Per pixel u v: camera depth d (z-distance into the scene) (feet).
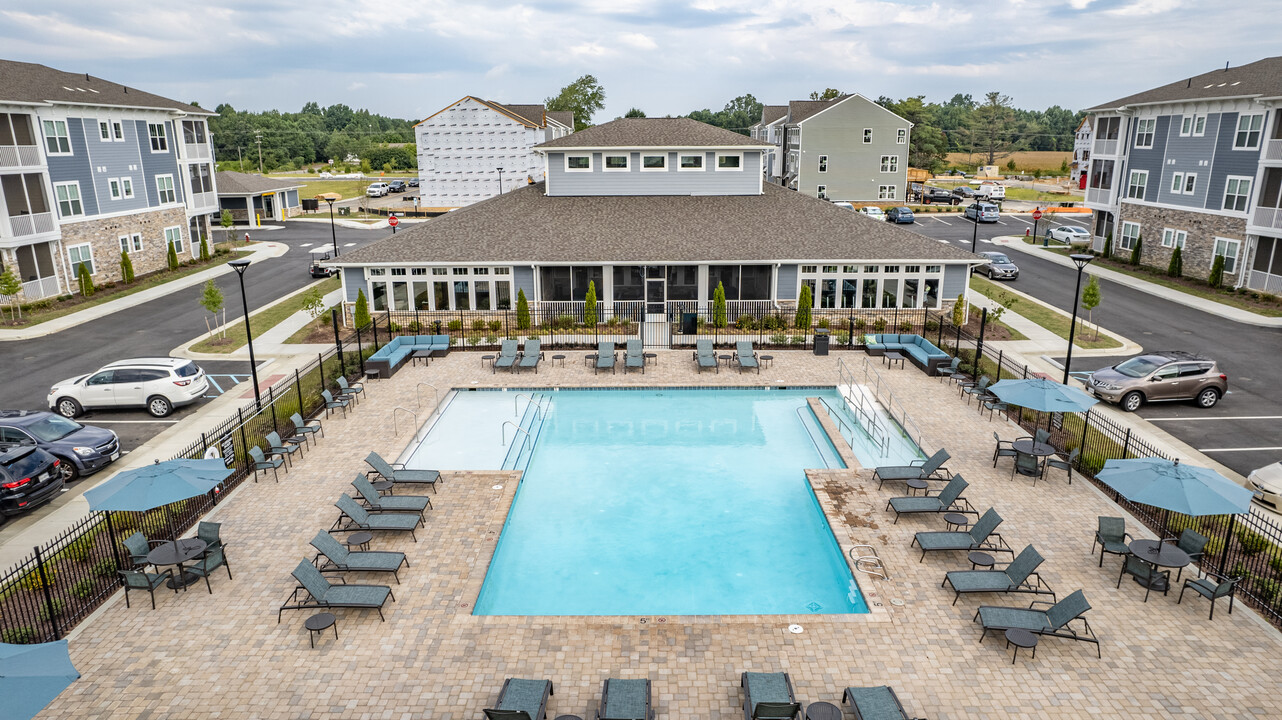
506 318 112.68
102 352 102.42
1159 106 148.77
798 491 62.95
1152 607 44.24
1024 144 559.38
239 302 133.08
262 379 91.20
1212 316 118.21
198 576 46.24
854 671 38.99
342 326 114.21
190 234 175.42
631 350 94.32
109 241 144.87
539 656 40.19
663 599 47.57
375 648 40.81
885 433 72.79
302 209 270.46
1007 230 211.41
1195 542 46.73
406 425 73.31
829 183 257.34
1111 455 64.75
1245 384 87.66
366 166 418.10
